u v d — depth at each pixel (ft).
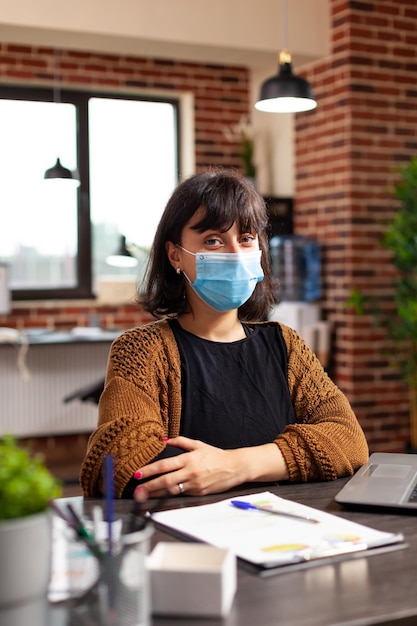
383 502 4.43
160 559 3.30
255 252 5.77
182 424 5.54
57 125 19.29
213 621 3.05
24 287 19.16
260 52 16.76
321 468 5.23
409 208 16.02
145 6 15.55
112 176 19.86
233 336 5.88
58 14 14.89
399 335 16.76
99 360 18.66
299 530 3.99
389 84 17.24
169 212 5.82
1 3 14.52
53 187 18.80
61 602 3.11
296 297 17.85
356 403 17.02
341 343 17.33
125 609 2.85
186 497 4.86
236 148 20.30
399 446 17.43
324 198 17.83
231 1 16.28
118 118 19.85
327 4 17.22
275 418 5.68
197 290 5.68
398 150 17.39
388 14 17.15
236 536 3.91
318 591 3.32
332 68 17.31
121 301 19.08
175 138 20.35
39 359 18.15
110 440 5.05
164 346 5.64
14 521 2.78
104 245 19.92
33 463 3.01
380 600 3.22
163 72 19.54
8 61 18.16
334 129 17.40
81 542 2.89
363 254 17.16
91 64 18.88
